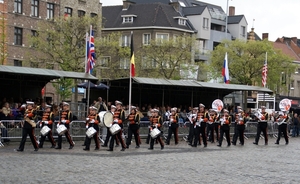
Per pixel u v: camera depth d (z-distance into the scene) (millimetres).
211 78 58250
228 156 23219
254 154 24656
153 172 16953
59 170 16641
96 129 24406
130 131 26203
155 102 42469
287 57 59594
